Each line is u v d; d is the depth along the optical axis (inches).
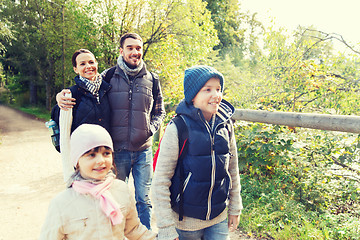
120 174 101.8
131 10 544.4
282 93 217.9
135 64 101.0
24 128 591.2
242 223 121.1
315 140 157.2
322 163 153.9
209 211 61.8
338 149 146.6
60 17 808.3
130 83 100.5
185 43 546.0
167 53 409.7
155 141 255.0
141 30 554.9
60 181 216.4
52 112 84.7
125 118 98.2
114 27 522.0
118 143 98.7
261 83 246.4
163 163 60.9
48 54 910.4
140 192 104.7
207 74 60.0
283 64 226.1
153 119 110.3
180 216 62.2
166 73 299.4
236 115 173.2
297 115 138.0
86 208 50.1
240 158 165.2
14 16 914.7
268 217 122.3
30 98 1092.5
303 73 200.7
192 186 60.4
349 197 145.8
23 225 139.5
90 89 88.6
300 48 225.3
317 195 139.0
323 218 123.1
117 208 51.0
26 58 952.3
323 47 214.8
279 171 155.6
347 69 200.8
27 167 263.0
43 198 179.0
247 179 160.1
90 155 51.3
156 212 59.6
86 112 87.6
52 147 372.2
